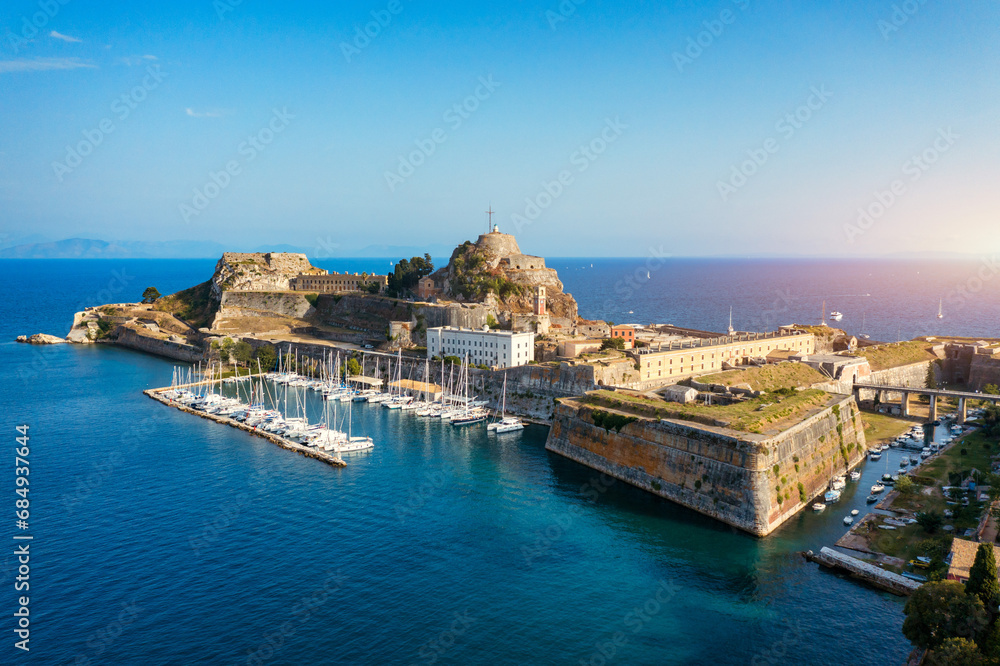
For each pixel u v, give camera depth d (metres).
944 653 53.62
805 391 124.56
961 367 194.25
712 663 60.84
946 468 109.81
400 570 77.50
